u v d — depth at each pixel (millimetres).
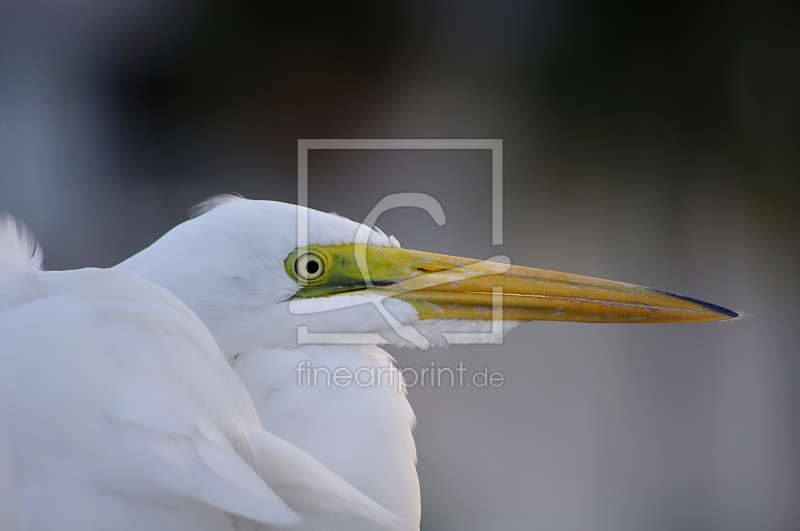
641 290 3633
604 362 4164
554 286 3629
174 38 4691
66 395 3529
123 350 3541
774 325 4398
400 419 3592
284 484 3551
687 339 4348
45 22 4590
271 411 3582
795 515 3840
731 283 4500
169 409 3535
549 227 4605
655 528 3836
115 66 4656
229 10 4723
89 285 3555
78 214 4414
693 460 3928
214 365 3555
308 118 4715
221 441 3539
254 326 3600
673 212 4688
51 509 3525
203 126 4684
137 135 4625
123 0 4641
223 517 3543
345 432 3582
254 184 4582
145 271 3600
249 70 4738
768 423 4070
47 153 4508
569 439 3906
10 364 3531
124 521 3527
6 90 4535
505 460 3848
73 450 3527
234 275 3598
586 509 3834
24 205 4371
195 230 3600
